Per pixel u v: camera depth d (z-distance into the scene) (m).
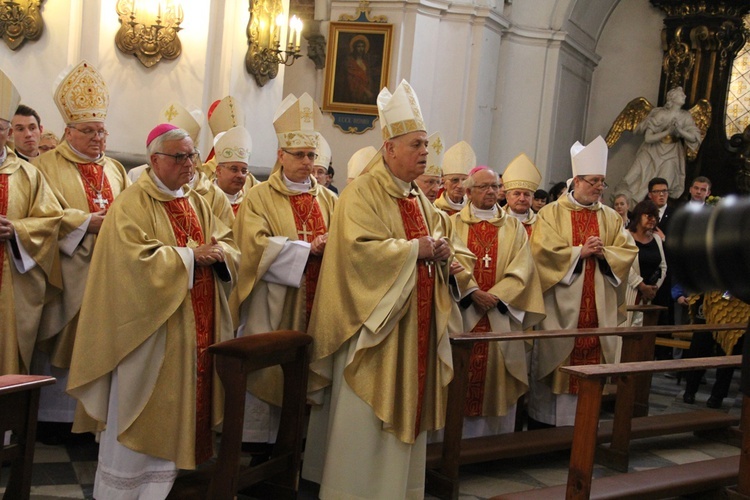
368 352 3.78
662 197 8.12
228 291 3.83
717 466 4.61
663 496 4.23
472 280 4.88
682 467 4.56
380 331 3.70
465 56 11.60
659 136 12.95
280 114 4.62
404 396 3.76
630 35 14.23
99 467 3.54
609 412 6.68
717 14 13.02
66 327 4.48
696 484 4.34
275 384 4.36
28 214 4.30
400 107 3.88
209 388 3.68
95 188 4.70
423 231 4.03
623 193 13.06
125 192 3.58
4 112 3.98
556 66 12.69
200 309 3.63
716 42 13.09
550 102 12.73
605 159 5.64
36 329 4.25
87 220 4.43
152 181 3.63
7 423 2.91
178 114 5.80
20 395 2.96
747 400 4.28
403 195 3.99
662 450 5.69
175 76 7.32
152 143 3.62
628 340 6.01
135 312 3.41
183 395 3.52
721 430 6.01
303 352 3.89
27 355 4.23
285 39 8.54
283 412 3.93
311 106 4.60
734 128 13.30
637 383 6.34
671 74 13.46
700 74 13.22
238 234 4.48
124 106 7.16
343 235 3.82
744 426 4.29
